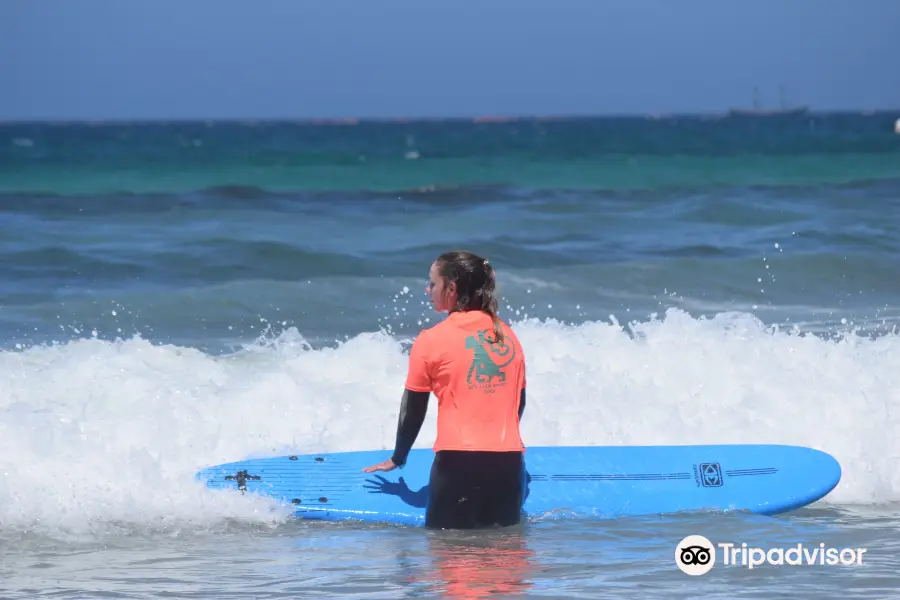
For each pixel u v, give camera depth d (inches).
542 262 2081.7
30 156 6122.1
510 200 3383.4
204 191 3659.0
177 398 1026.7
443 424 791.7
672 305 1712.6
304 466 899.4
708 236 2406.5
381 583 699.4
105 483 856.9
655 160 5629.9
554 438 994.1
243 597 672.4
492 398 787.4
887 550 783.7
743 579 712.4
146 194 3499.0
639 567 736.3
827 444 1008.9
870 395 1087.6
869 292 1817.2
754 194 3390.7
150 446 924.6
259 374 1128.2
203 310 1606.8
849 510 905.5
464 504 797.9
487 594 677.9
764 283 1868.8
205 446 940.0
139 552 766.5
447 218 2760.8
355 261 2055.9
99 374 1095.0
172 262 2011.6
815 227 2491.4
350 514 841.5
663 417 1030.4
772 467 920.3
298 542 791.7
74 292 1727.4
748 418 1035.3
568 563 743.1
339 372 1143.0
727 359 1163.3
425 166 5295.3
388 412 1039.0
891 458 987.3
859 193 3371.1
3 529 797.9
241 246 2149.4
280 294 1717.5
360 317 1592.0
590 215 2753.4
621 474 907.4
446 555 759.1
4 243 2220.7
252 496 853.2
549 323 1299.2
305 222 2736.2
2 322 1492.4
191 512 837.8
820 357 1179.3
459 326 785.6
